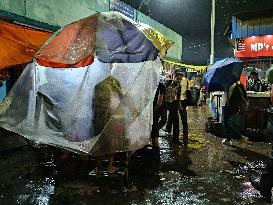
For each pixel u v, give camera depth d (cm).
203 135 1136
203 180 631
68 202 521
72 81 618
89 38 532
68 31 561
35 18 1061
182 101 1041
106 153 579
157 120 792
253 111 1043
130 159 648
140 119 624
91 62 517
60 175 652
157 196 546
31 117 632
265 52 1862
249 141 1016
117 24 551
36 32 846
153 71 634
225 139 998
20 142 857
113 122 584
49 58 533
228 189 583
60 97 620
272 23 1852
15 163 730
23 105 639
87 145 582
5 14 900
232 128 972
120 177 576
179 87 977
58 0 1184
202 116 1767
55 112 617
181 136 1107
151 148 698
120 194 554
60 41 553
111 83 589
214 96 1307
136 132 617
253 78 1320
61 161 682
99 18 558
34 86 641
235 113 962
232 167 722
